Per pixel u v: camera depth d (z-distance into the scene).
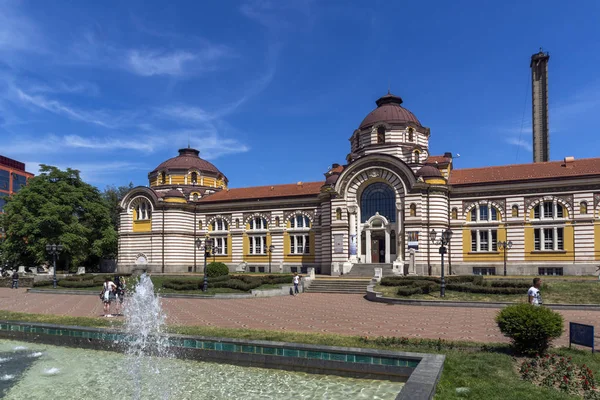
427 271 57.91
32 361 21.34
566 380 14.94
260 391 16.73
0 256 77.94
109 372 19.52
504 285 42.22
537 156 96.50
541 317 18.62
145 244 75.50
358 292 49.12
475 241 60.44
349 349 18.47
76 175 79.25
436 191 59.22
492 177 61.97
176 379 18.34
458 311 35.38
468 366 17.00
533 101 98.19
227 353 20.45
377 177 61.38
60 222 70.75
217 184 87.31
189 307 39.06
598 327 26.95
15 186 133.00
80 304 42.44
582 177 55.09
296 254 70.88
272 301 43.12
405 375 17.52
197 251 77.44
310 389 16.86
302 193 71.56
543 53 97.69
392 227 61.19
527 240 57.69
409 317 32.12
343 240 62.06
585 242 54.69
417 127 68.38
